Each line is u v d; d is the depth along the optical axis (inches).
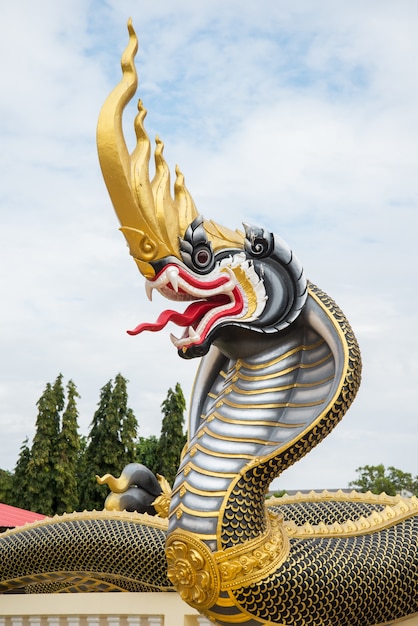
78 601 263.0
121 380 1133.7
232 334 193.2
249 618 178.1
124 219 179.8
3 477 1238.9
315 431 184.4
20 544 290.2
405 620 204.4
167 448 1099.3
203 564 174.2
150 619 253.0
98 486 1079.0
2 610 273.0
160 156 186.4
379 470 1042.7
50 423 1101.1
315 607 182.9
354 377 187.8
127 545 268.4
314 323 194.1
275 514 191.8
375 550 198.4
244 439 185.6
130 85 178.5
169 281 182.7
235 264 190.4
